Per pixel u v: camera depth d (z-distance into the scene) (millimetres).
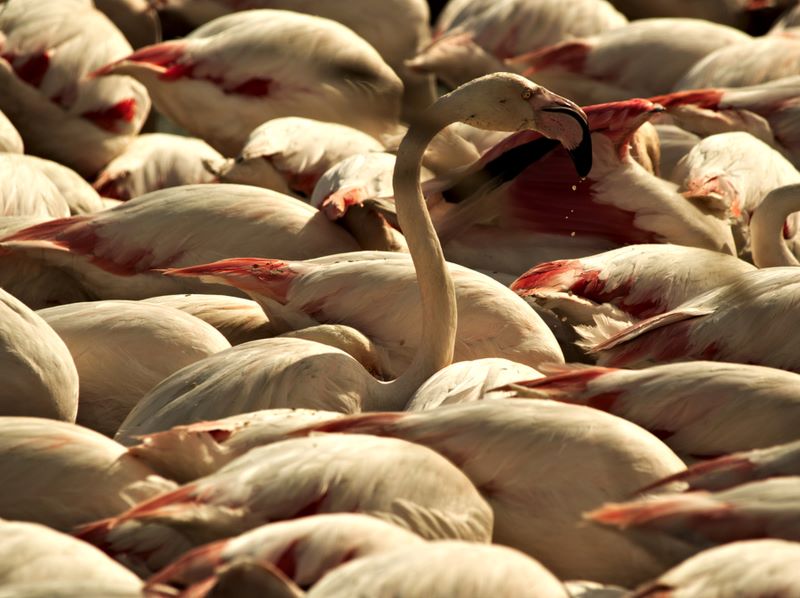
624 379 7035
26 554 5383
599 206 10086
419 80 14766
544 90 7605
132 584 5379
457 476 6125
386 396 7633
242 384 7246
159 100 12594
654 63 13797
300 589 5254
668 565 5852
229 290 9500
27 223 9711
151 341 8039
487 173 9961
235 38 12367
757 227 9688
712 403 6871
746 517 5547
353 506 5793
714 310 8141
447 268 7844
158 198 9602
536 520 6309
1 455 6359
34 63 12180
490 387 7316
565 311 9023
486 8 15164
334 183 10234
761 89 11812
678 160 11664
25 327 7441
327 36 12500
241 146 12492
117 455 6492
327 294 8516
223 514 5715
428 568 4984
